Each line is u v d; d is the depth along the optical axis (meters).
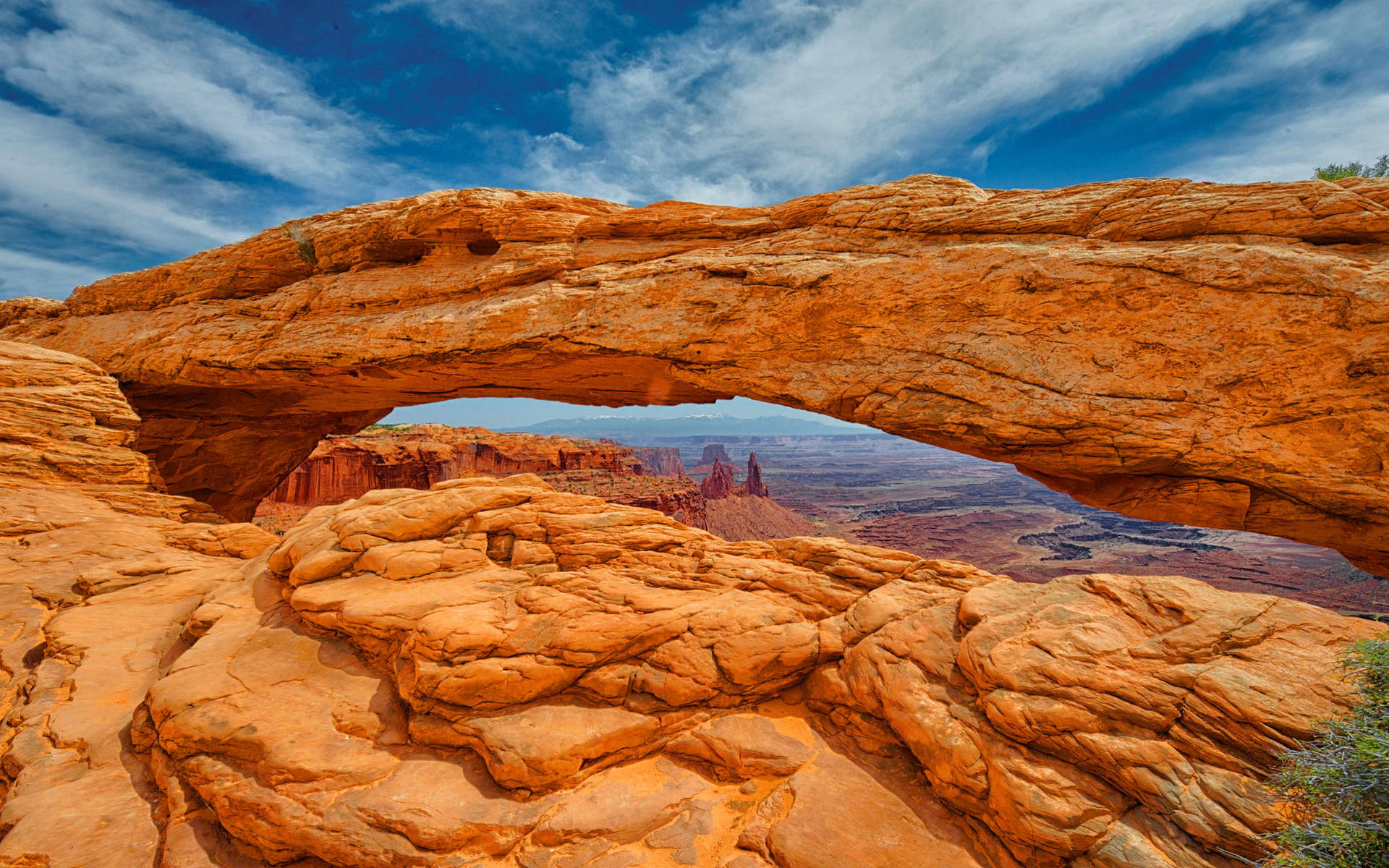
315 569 9.40
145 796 6.70
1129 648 6.30
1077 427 12.15
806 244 16.20
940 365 13.59
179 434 24.16
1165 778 5.32
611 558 9.83
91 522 15.05
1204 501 11.77
